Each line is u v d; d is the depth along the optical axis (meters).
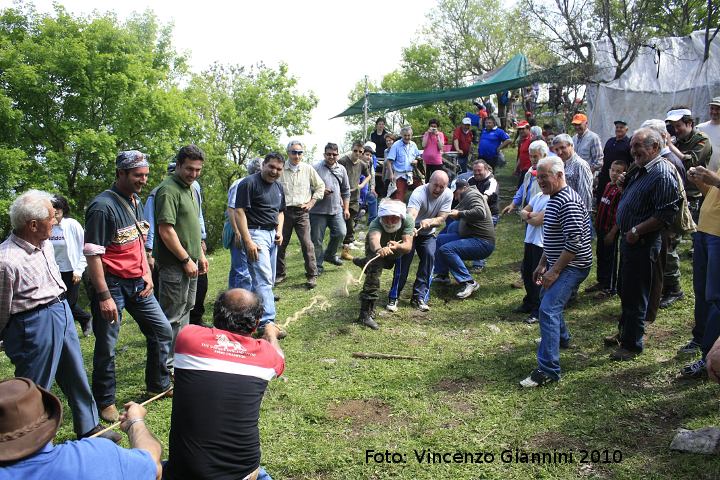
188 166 4.96
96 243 4.38
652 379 4.84
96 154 20.55
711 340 4.61
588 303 6.94
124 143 22.02
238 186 6.35
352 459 4.00
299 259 10.45
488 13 29.42
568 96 15.44
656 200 4.77
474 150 19.39
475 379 5.20
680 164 5.57
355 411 4.72
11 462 1.97
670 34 15.45
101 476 2.10
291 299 7.88
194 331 2.97
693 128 6.97
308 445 4.20
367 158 12.48
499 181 16.41
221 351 2.92
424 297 7.31
